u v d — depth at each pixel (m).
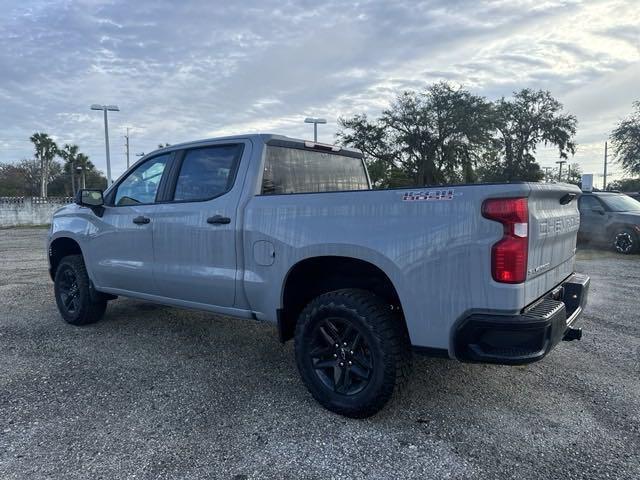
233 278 3.91
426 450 2.93
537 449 2.93
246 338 5.12
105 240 5.03
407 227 3.04
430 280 2.96
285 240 3.56
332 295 3.35
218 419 3.32
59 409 3.45
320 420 3.31
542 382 3.93
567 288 3.65
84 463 2.78
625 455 2.86
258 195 3.86
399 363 3.14
